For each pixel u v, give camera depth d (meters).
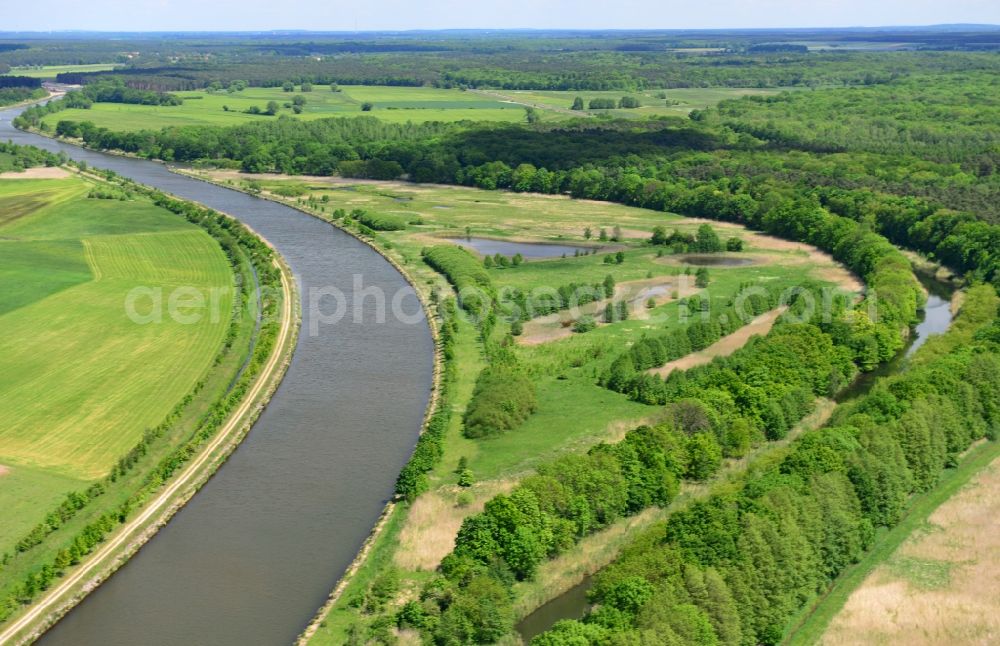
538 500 123.81
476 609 107.44
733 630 100.69
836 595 115.94
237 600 116.81
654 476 135.00
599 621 102.12
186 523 133.62
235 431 159.88
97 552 124.38
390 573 117.62
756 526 110.12
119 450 150.50
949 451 146.12
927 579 118.62
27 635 109.00
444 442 155.00
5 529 126.12
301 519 134.75
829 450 130.25
